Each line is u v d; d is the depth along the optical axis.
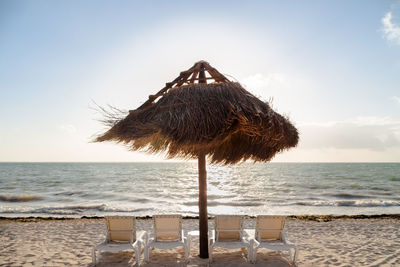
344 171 75.88
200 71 4.89
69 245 6.73
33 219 11.05
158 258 5.38
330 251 6.16
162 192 25.77
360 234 8.28
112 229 5.04
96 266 4.99
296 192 26.12
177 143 3.68
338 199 21.02
